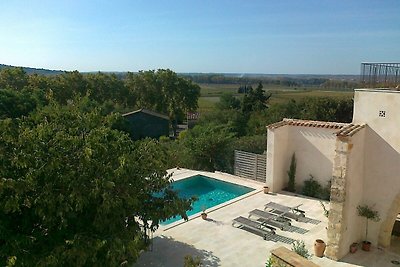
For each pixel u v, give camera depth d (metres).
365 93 15.16
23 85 57.22
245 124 51.38
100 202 11.55
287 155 24.03
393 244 15.90
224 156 31.14
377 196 15.36
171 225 18.41
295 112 48.69
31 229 11.05
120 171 11.73
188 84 73.75
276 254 11.97
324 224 18.50
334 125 21.64
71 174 10.84
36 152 11.02
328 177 22.33
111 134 14.23
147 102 70.56
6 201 9.81
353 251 15.14
